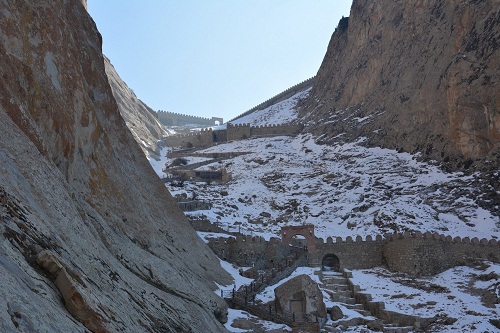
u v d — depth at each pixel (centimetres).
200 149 12012
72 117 3316
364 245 6244
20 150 2411
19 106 2641
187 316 3155
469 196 7225
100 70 4544
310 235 6247
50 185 2516
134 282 2867
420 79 9488
